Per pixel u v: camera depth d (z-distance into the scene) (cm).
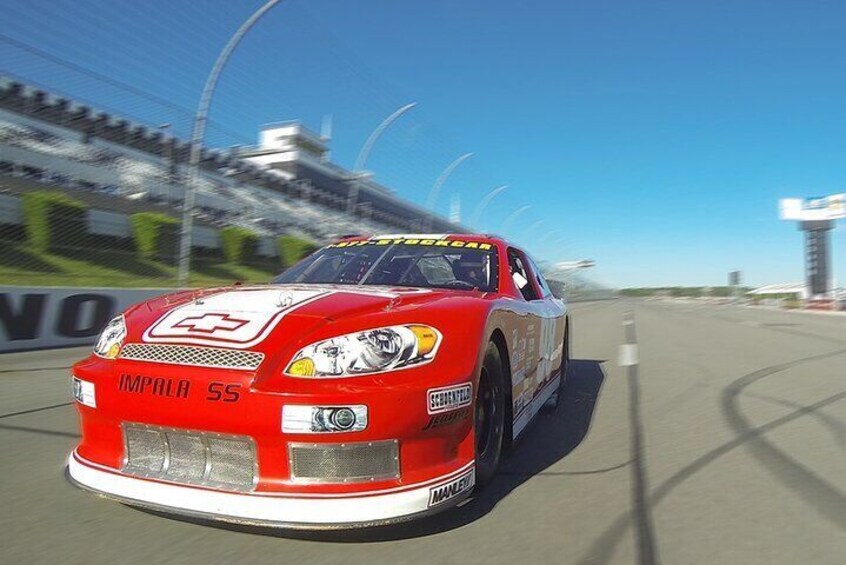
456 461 255
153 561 230
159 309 277
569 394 618
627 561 239
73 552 238
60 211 1775
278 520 220
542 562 237
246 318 253
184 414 229
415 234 438
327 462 226
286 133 6297
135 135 2355
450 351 255
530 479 339
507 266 392
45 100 2377
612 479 341
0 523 265
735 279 7200
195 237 2317
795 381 707
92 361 262
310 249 2828
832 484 336
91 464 250
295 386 225
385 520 226
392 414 229
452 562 234
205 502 225
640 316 2878
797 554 248
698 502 306
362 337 241
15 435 421
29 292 1002
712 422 488
